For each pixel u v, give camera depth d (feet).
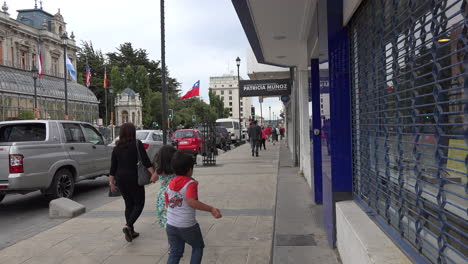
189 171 11.77
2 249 17.56
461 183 6.90
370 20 12.97
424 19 8.23
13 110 157.99
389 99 11.12
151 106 301.84
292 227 20.03
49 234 19.89
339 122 15.98
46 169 28.30
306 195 28.78
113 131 154.10
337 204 15.42
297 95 48.19
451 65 6.77
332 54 15.93
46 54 246.68
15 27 220.84
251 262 15.15
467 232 7.09
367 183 14.05
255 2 22.11
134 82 288.71
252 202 26.94
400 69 9.95
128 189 18.07
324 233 18.67
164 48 45.24
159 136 52.70
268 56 38.83
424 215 8.96
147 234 19.53
